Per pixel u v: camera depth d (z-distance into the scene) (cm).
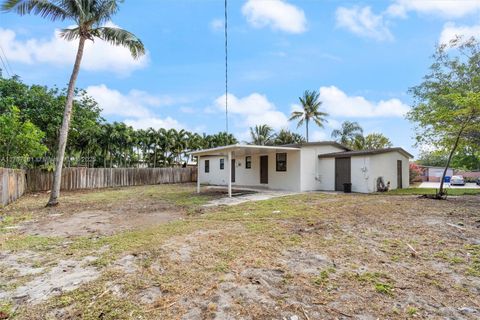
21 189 1312
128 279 318
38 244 474
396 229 538
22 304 266
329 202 943
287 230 541
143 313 247
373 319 232
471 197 1058
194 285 300
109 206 955
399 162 1595
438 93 1261
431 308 248
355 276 319
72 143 2352
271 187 1628
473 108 892
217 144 3766
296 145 1422
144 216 755
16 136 1197
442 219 622
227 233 524
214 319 236
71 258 397
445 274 322
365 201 958
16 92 1544
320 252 405
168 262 370
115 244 463
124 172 2083
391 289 285
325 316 237
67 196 1316
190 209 865
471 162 1366
